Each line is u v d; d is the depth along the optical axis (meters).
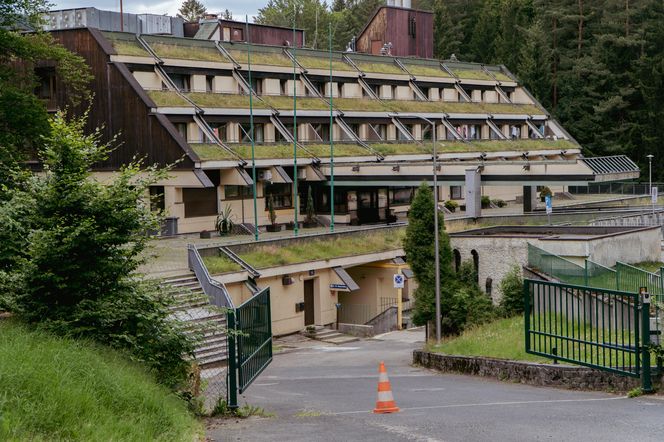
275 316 42.69
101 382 12.31
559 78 102.56
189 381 17.17
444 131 76.38
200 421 15.43
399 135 70.94
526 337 22.20
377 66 75.19
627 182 86.81
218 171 55.09
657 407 15.68
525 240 36.81
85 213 15.84
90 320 15.20
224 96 57.91
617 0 99.06
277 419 16.02
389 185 60.28
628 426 13.54
